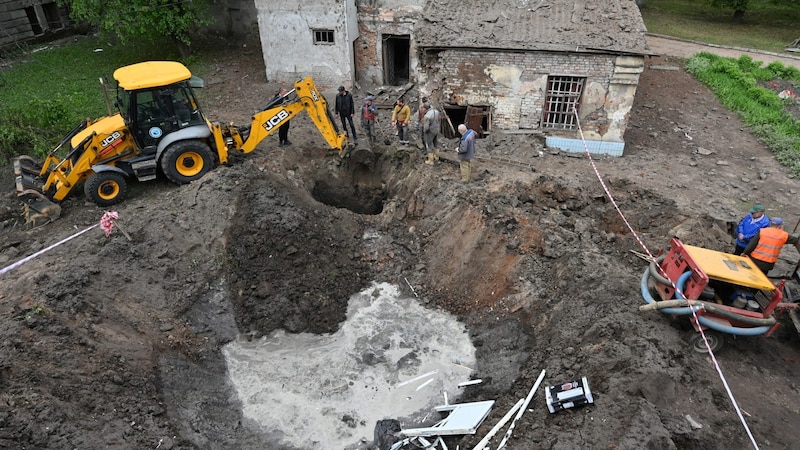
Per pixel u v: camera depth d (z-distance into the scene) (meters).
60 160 13.24
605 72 13.48
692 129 16.38
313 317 10.06
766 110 17.30
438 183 12.18
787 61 21.42
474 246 10.62
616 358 7.21
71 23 25.84
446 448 7.29
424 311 10.32
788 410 6.93
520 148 14.26
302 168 13.44
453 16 14.35
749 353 7.96
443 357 9.30
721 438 6.32
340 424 8.12
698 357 7.58
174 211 10.95
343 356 9.34
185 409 7.98
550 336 8.67
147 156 11.87
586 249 9.80
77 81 19.64
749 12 28.36
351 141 13.84
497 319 9.72
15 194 12.46
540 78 13.95
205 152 12.10
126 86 10.86
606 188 12.14
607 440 6.20
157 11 18.77
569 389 7.03
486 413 7.64
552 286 9.49
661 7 29.59
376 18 18.14
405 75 20.50
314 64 18.36
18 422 6.44
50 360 7.45
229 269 10.48
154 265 9.94
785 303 7.86
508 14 14.26
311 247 11.01
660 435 6.05
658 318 7.97
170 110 11.61
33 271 9.30
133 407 7.50
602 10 14.07
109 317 8.66
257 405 8.39
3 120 14.51
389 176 13.63
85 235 10.48
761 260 8.41
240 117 16.33
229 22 21.78
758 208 8.97
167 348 8.93
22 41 23.72
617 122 14.16
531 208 11.11
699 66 20.42
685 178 13.41
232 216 11.12
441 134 15.20
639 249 10.08
